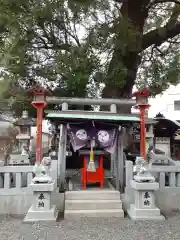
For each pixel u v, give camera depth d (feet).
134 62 39.11
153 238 18.21
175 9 39.19
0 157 51.75
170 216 24.08
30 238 18.15
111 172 32.45
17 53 29.71
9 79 31.94
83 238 18.15
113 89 37.35
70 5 27.94
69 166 38.11
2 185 25.54
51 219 21.94
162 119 43.45
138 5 37.91
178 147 52.37
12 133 52.70
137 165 23.94
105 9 30.30
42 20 29.96
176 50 40.04
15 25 27.96
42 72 33.91
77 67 30.58
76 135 26.86
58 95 35.29
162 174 26.35
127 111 36.19
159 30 39.09
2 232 19.35
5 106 36.40
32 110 36.70
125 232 19.42
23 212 24.81
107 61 33.78
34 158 38.34
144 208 23.06
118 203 24.36
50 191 22.50
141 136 25.14
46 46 34.73
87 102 28.71
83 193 25.07
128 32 32.12
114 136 27.40
